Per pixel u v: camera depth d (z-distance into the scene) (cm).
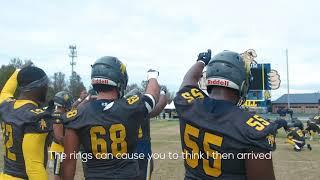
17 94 484
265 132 297
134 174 405
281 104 10275
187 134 327
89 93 487
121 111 397
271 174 299
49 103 484
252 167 299
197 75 365
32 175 434
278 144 2150
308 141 2423
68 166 403
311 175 1189
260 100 3073
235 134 302
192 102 331
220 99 320
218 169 310
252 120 306
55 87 5953
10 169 452
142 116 408
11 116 451
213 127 310
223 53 324
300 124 2034
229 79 315
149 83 432
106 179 395
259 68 3062
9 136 448
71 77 7356
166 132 2986
